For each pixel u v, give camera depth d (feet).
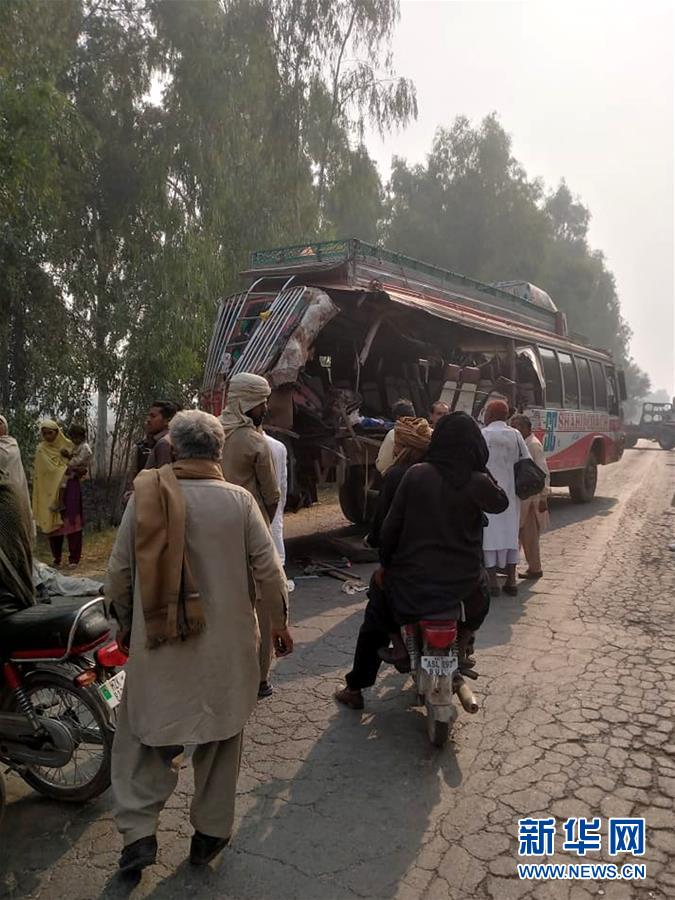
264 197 51.01
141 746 8.97
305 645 17.49
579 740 12.30
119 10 47.03
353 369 32.99
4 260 34.24
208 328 42.98
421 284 32.24
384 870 9.03
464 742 12.34
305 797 10.72
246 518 9.16
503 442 21.15
